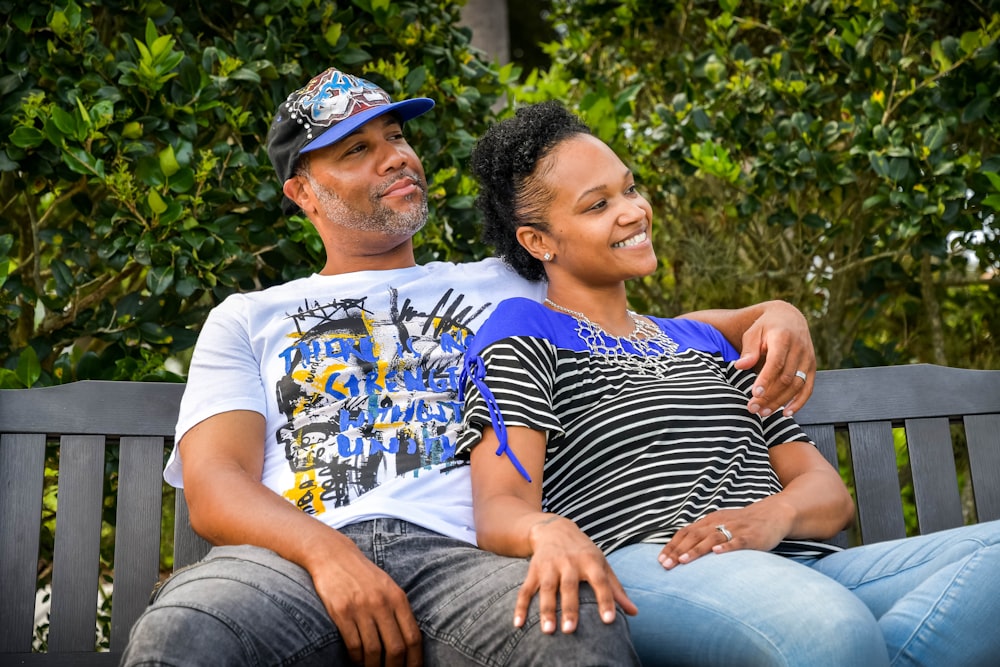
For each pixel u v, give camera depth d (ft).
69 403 7.22
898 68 10.24
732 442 6.50
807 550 6.39
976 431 7.83
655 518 6.10
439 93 10.05
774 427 6.90
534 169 7.01
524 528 5.53
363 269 7.58
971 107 9.86
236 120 9.10
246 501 5.87
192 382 6.66
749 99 10.90
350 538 6.00
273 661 5.08
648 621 5.49
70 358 9.43
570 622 4.91
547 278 7.60
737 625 5.09
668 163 11.72
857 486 7.76
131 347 9.07
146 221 8.60
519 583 5.24
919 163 9.93
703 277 11.73
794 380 6.77
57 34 8.71
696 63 11.68
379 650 5.35
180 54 8.70
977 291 11.84
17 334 9.96
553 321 6.77
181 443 6.48
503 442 6.08
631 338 6.99
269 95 9.60
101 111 8.45
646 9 12.10
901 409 7.86
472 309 7.25
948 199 9.74
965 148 11.05
